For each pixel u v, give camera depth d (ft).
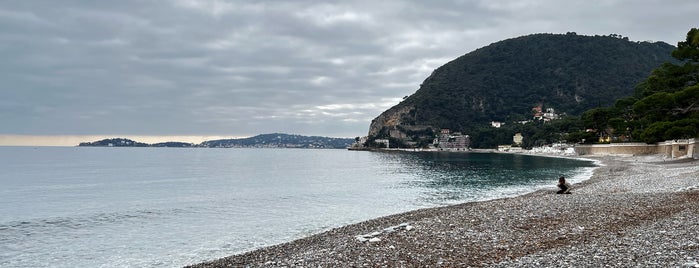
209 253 78.18
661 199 90.53
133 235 95.40
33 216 123.54
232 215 119.14
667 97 264.72
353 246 63.31
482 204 114.32
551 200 100.12
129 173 307.99
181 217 117.70
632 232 60.44
